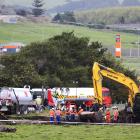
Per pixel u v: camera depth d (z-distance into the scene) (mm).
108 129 123688
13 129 112125
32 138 100562
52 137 103125
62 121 144500
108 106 181500
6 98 167500
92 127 129000
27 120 141875
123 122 149500
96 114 147500
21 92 178125
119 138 103750
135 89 156000
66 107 176625
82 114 148000
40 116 164375
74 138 102062
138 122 149625
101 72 157125
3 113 165125
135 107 149500
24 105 178875
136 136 107375
